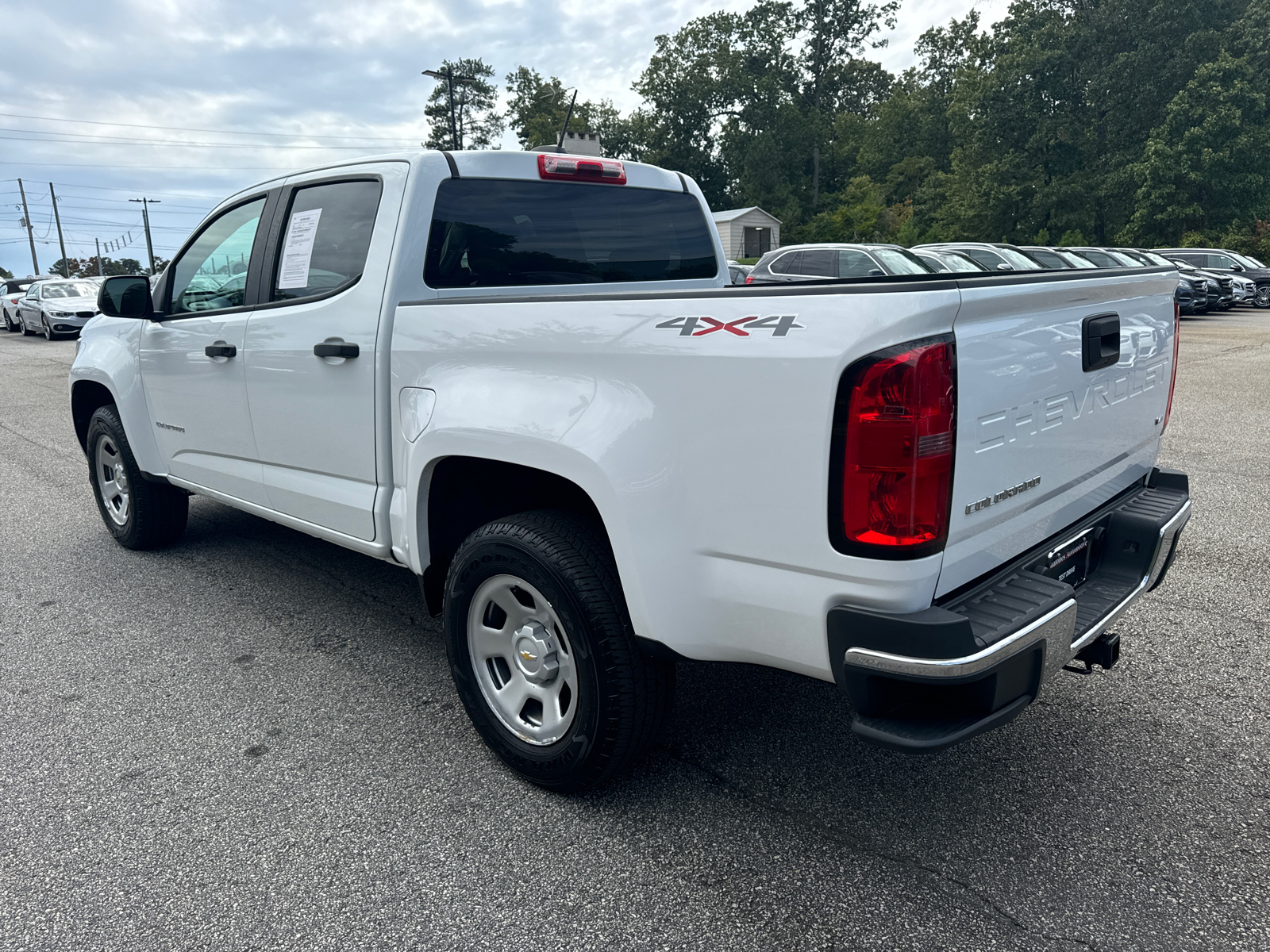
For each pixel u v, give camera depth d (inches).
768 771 105.6
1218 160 1330.0
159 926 80.9
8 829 95.8
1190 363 498.6
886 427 68.6
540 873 87.7
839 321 70.2
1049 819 94.9
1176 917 79.7
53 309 807.7
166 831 95.1
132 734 116.3
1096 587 99.3
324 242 125.4
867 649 72.8
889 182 2527.1
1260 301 992.2
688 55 2511.1
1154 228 1412.4
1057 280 82.9
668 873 87.3
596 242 136.4
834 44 2815.0
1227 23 1430.9
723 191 2628.0
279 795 101.9
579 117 2518.5
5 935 79.7
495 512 116.3
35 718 120.7
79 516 225.9
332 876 87.7
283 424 133.0
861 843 91.7
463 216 119.3
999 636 71.8
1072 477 92.8
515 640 101.0
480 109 2711.6
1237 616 147.4
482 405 97.2
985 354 74.2
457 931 79.9
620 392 85.7
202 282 154.3
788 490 74.5
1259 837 90.9
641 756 98.0
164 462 172.7
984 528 78.7
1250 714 115.8
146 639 147.1
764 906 82.4
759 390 74.7
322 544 199.2
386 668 135.5
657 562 84.3
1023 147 1636.3
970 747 109.9
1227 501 217.6
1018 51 1582.2
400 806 99.6
